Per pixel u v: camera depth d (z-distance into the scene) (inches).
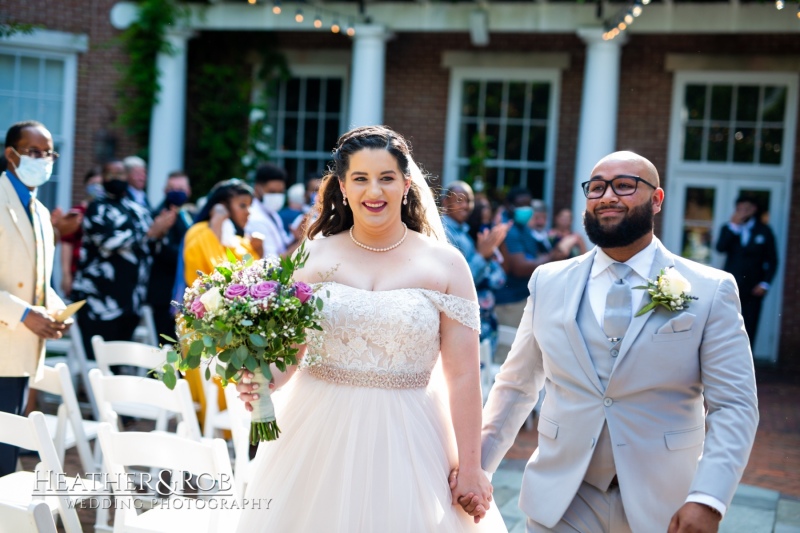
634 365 104.3
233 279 109.2
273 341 105.0
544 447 110.3
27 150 171.8
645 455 103.5
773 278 383.2
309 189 331.9
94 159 458.9
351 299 110.5
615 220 106.8
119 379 160.2
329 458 109.6
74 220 258.8
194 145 480.1
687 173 429.4
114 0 452.4
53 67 455.2
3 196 170.1
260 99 476.1
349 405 110.9
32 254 172.4
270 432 108.8
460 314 112.7
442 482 111.2
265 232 279.4
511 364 117.3
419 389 114.0
